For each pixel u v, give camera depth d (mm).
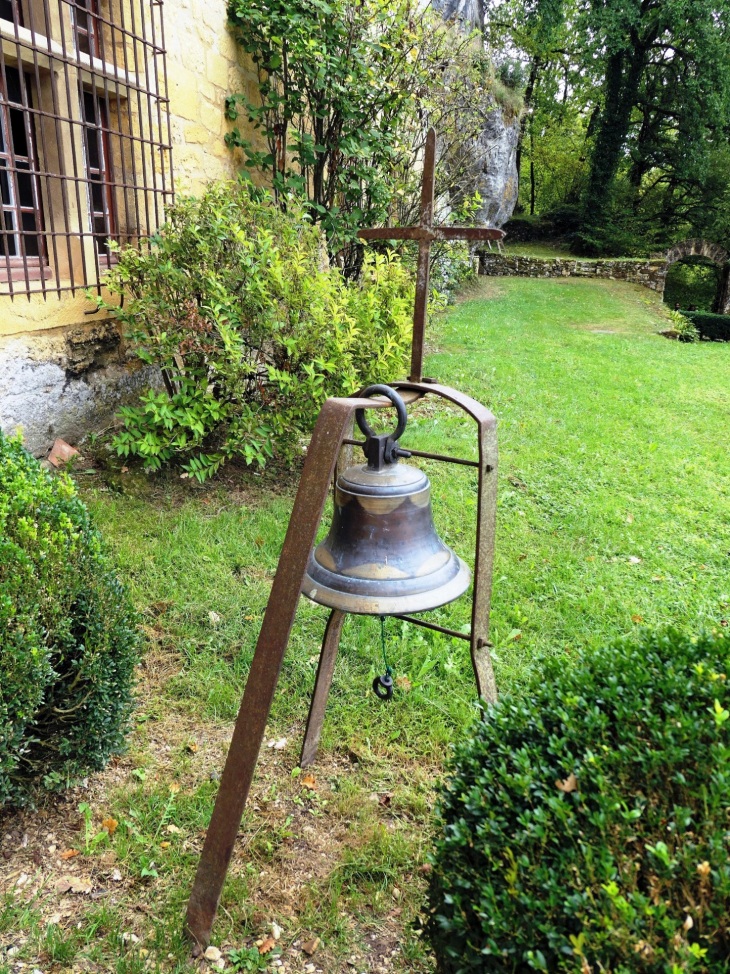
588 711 1480
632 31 24672
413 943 1888
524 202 35188
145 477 4496
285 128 6184
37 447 4152
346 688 2893
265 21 5633
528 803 1399
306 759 2514
